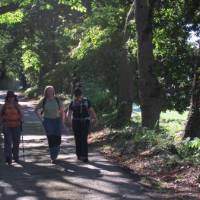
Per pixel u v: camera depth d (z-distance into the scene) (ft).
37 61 151.94
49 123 44.83
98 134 62.34
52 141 44.75
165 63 66.59
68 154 49.73
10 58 223.92
